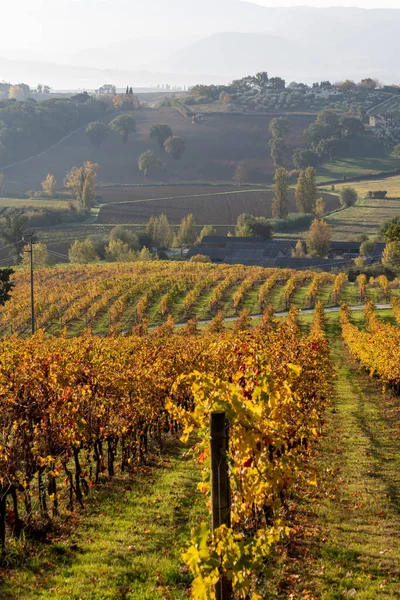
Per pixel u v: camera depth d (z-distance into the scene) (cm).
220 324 7194
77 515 1777
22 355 2322
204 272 11069
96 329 7956
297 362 2373
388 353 3847
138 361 2758
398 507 1733
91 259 14288
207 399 1095
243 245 15975
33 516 1727
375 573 1295
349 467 2156
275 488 1154
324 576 1262
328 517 1631
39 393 1777
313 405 2362
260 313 8481
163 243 17362
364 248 15275
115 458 2519
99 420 2119
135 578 1293
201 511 1727
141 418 2367
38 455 1703
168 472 2220
